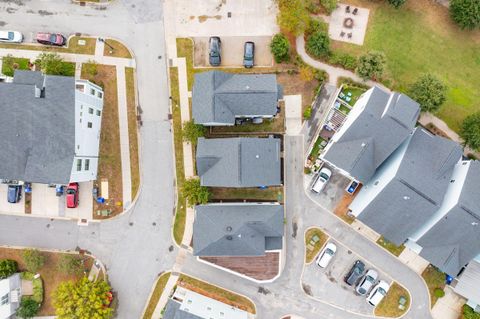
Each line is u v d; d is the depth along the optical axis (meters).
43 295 49.56
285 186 48.56
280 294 49.44
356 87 47.44
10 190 48.34
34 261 47.44
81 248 49.75
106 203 49.34
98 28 48.66
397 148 43.50
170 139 48.94
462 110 48.09
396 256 48.59
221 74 42.94
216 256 48.72
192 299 46.94
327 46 46.16
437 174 41.38
